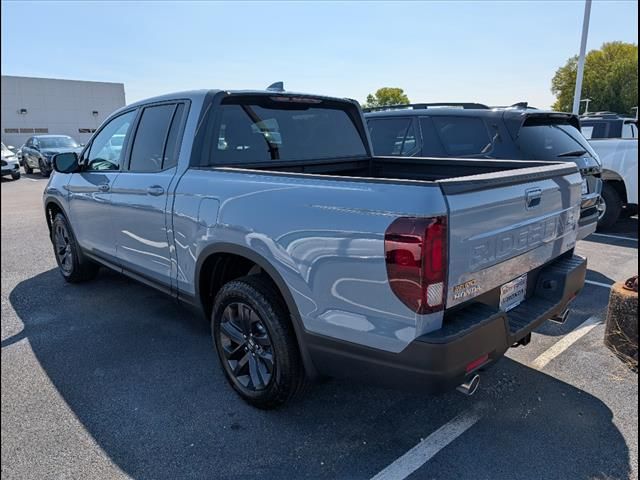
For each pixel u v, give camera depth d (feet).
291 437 8.46
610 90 200.13
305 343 7.98
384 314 6.80
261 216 8.28
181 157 10.59
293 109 12.16
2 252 21.67
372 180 6.98
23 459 7.97
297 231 7.68
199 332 12.79
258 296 8.65
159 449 8.20
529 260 8.46
